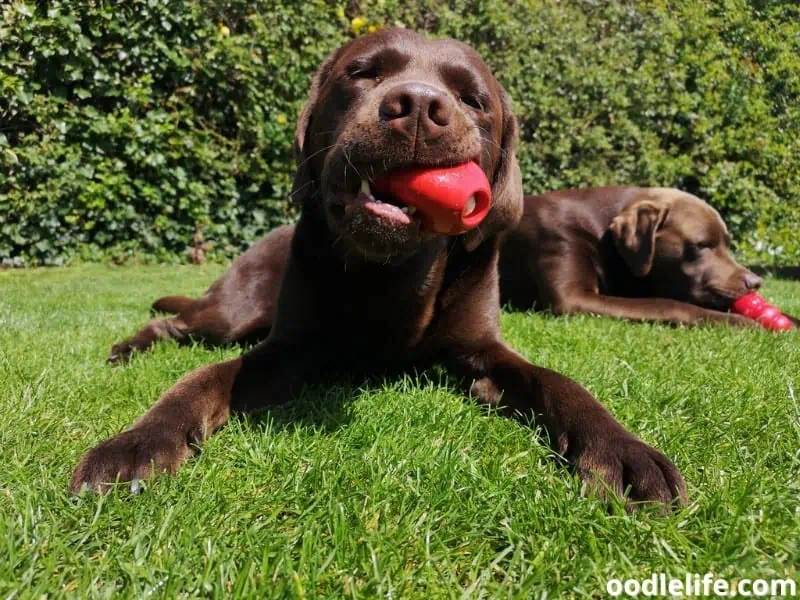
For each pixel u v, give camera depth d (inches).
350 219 16.3
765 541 12.3
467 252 22.7
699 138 77.5
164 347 29.0
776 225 80.9
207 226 66.5
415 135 15.6
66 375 22.6
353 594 10.2
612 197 42.9
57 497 13.3
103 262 63.6
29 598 9.8
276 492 13.9
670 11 79.6
